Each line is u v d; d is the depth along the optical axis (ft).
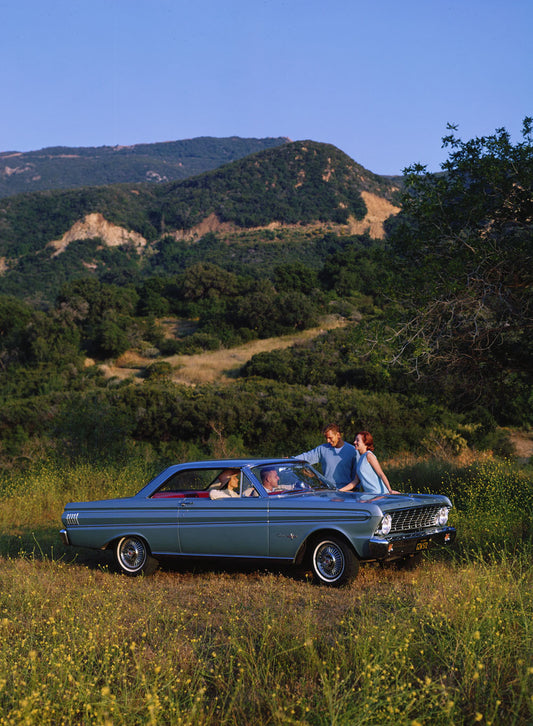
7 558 28.48
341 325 227.61
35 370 196.65
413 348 33.60
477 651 13.41
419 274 33.19
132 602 20.27
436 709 11.27
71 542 26.91
